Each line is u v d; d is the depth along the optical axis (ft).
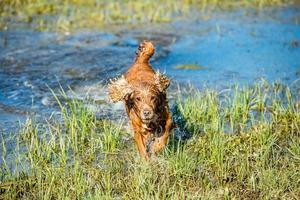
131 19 202.08
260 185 88.07
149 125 93.20
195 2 228.43
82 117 111.04
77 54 162.71
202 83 139.03
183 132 108.17
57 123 113.60
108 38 179.11
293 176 90.02
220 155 95.91
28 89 136.98
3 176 93.40
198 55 162.20
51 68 151.53
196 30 188.55
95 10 214.28
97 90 135.54
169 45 172.04
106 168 95.86
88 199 84.64
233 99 123.85
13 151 102.47
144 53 105.91
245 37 179.73
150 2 226.79
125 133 109.50
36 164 95.66
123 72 148.36
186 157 93.30
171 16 206.49
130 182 89.76
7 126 115.14
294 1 228.63
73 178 91.04
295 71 147.33
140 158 95.30
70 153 102.32
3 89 136.98
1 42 174.29
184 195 86.33
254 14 209.56
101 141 102.63
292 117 114.01
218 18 204.33
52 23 196.24
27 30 187.73
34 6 216.95
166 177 90.12
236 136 106.42
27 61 157.07
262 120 110.42
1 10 211.41
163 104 93.97
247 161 93.61
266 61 156.04
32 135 106.73
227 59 158.30
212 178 91.50
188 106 115.55
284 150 101.40
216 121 108.47
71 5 222.48
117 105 124.16
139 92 91.61
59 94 133.28
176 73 146.82
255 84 130.52
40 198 86.74
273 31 185.78
